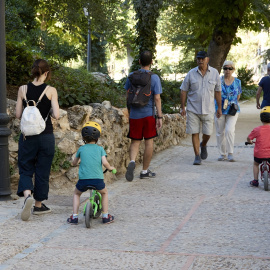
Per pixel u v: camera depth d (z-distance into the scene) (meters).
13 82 9.66
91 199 5.31
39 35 22.45
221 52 17.89
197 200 6.46
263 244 4.59
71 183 7.08
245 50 48.06
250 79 38.34
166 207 6.11
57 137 6.98
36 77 5.68
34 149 5.59
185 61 38.00
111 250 4.46
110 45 42.84
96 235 4.96
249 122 17.05
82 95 9.42
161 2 15.26
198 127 9.12
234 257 4.22
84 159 5.35
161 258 4.23
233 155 10.29
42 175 5.67
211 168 8.85
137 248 4.52
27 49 11.05
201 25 18.23
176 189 7.16
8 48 9.66
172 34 35.75
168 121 11.45
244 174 8.28
